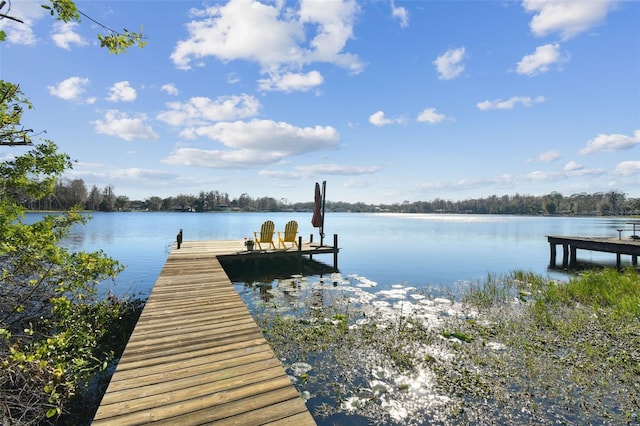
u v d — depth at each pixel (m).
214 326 4.41
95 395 3.96
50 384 3.20
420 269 13.62
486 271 13.29
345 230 40.72
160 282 6.94
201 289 6.38
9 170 4.53
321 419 3.56
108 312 5.38
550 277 12.16
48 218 4.85
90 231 32.09
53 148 4.81
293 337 5.66
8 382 3.25
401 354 5.06
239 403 2.69
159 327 4.35
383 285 10.38
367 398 3.93
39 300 4.66
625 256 19.48
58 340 3.67
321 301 8.11
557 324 6.35
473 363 4.80
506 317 6.93
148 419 2.46
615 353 5.08
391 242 25.62
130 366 3.27
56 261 4.54
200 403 2.68
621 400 3.88
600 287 8.77
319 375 4.43
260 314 6.98
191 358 3.47
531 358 4.95
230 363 3.37
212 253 11.09
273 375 3.14
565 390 4.09
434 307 7.70
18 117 4.04
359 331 5.99
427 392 4.05
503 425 3.47
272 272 12.27
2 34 2.82
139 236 26.80
